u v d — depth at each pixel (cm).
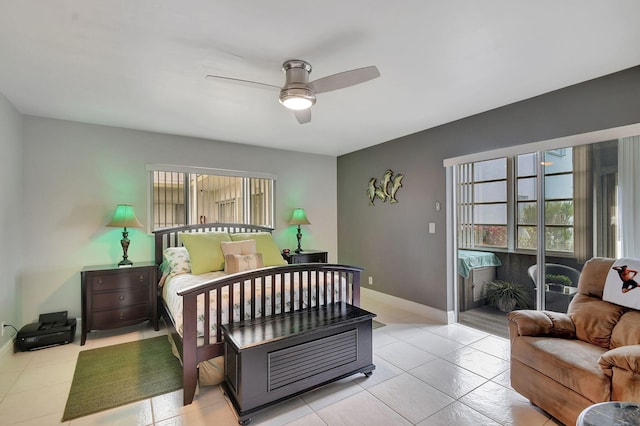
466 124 340
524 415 196
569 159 269
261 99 281
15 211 301
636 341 182
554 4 157
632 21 171
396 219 434
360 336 241
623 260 214
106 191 364
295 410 203
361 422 191
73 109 308
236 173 454
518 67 226
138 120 344
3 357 268
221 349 227
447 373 249
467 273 373
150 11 161
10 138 290
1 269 269
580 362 175
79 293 347
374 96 279
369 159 484
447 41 191
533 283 312
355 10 161
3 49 197
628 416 127
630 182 234
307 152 524
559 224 278
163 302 346
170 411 201
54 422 190
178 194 414
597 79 244
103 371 251
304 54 205
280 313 252
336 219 561
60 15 163
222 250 356
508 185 327
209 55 206
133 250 378
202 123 356
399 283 429
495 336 324
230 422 191
